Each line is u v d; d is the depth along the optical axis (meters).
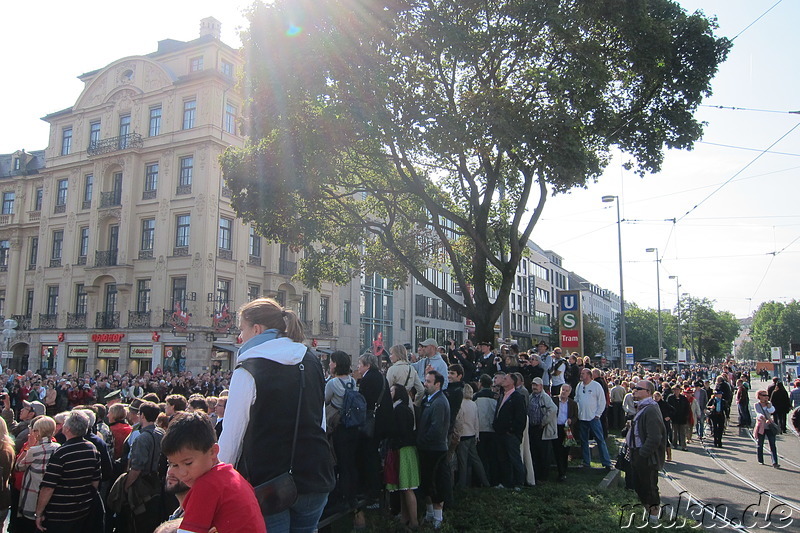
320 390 3.51
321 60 12.46
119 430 7.68
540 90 12.87
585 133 14.06
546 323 80.69
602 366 32.78
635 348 104.94
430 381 7.40
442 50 12.71
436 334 54.94
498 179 16.28
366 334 45.22
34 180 42.66
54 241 39.16
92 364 35.06
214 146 33.69
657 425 7.57
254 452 3.16
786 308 112.56
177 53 35.97
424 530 6.85
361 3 12.52
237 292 34.38
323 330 40.50
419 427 7.23
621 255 35.69
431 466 7.18
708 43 13.53
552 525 7.14
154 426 6.08
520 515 7.63
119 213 35.38
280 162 13.26
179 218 34.03
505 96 12.69
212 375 26.78
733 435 20.94
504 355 13.27
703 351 92.81
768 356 115.06
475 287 15.36
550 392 13.70
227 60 35.66
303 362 3.42
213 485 2.62
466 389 9.27
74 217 37.91
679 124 14.48
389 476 7.15
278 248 37.38
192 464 2.64
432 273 54.97
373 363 7.20
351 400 6.52
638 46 13.02
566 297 19.06
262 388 3.18
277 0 13.03
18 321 39.88
